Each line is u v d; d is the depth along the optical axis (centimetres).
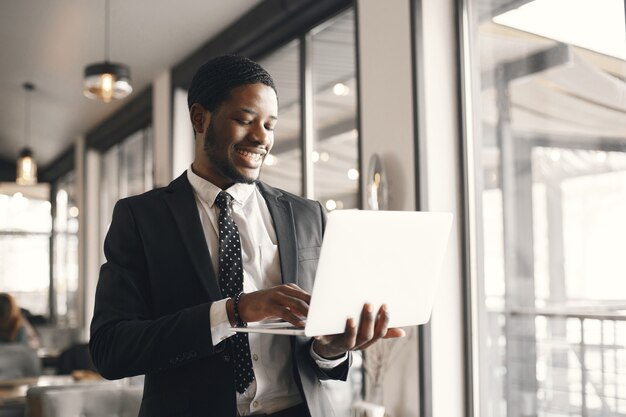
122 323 140
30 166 980
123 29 623
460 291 365
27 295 1280
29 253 1290
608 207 291
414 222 135
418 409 357
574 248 307
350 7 452
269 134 150
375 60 395
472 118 369
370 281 131
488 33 360
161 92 734
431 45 370
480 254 362
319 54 493
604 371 293
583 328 303
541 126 326
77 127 1010
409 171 369
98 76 571
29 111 962
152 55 680
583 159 303
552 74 321
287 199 165
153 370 138
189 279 146
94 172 1042
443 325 360
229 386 141
